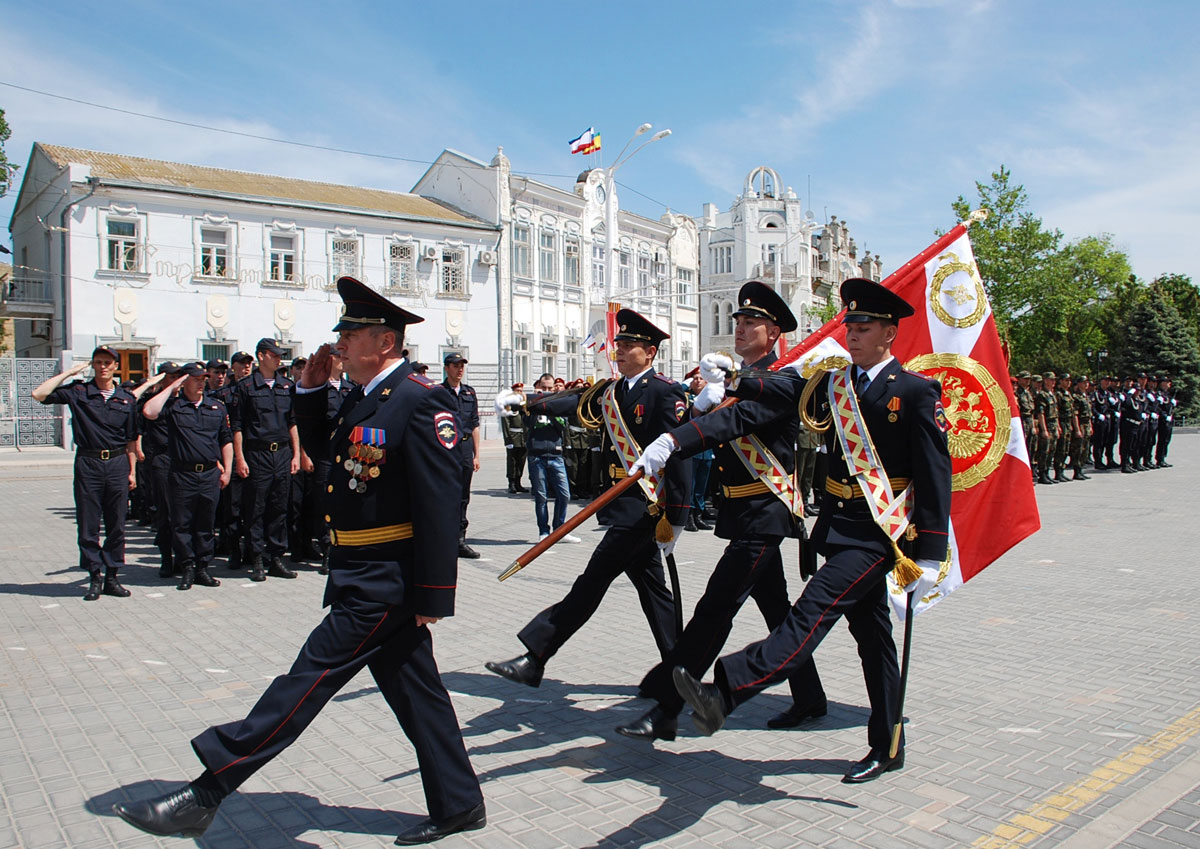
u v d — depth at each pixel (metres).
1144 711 4.87
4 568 8.98
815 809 3.70
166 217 26.47
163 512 8.55
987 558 5.07
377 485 3.40
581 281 37.72
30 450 25.34
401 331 3.62
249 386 8.53
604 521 4.99
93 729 4.63
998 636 6.45
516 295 34.69
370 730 4.64
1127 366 44.62
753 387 4.14
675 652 4.21
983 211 5.41
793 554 10.00
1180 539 10.79
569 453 15.05
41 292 27.11
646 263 42.34
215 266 27.52
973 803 3.75
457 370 10.38
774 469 4.35
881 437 3.92
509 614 7.18
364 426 3.43
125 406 7.72
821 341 5.20
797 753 4.32
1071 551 9.96
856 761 4.21
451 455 3.38
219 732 3.15
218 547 10.18
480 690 5.29
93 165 26.50
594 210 38.31
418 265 31.67
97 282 25.45
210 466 8.15
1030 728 4.62
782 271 51.56
